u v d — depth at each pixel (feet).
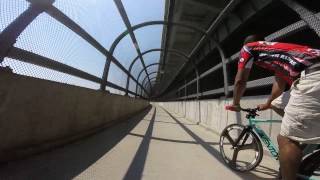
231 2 26.48
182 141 24.81
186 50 58.54
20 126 14.07
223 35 36.01
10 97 13.21
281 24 31.83
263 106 14.39
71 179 11.73
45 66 16.75
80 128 22.18
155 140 24.22
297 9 16.30
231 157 15.75
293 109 8.72
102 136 24.07
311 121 8.44
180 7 39.24
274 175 14.73
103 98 29.09
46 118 16.46
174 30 47.93
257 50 11.02
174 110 94.79
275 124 17.65
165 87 135.44
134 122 39.83
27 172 12.03
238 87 11.64
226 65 33.50
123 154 17.51
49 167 13.09
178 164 16.10
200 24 43.86
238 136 15.49
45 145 16.10
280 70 10.44
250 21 30.09
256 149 14.80
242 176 14.40
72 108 20.27
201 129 37.19
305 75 8.72
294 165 8.68
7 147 13.25
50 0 15.10
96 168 13.73
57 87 17.58
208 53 46.52
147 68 85.15
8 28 12.74
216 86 59.26
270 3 24.80
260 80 22.39
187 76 78.74
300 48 9.63
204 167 15.81
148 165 15.29
